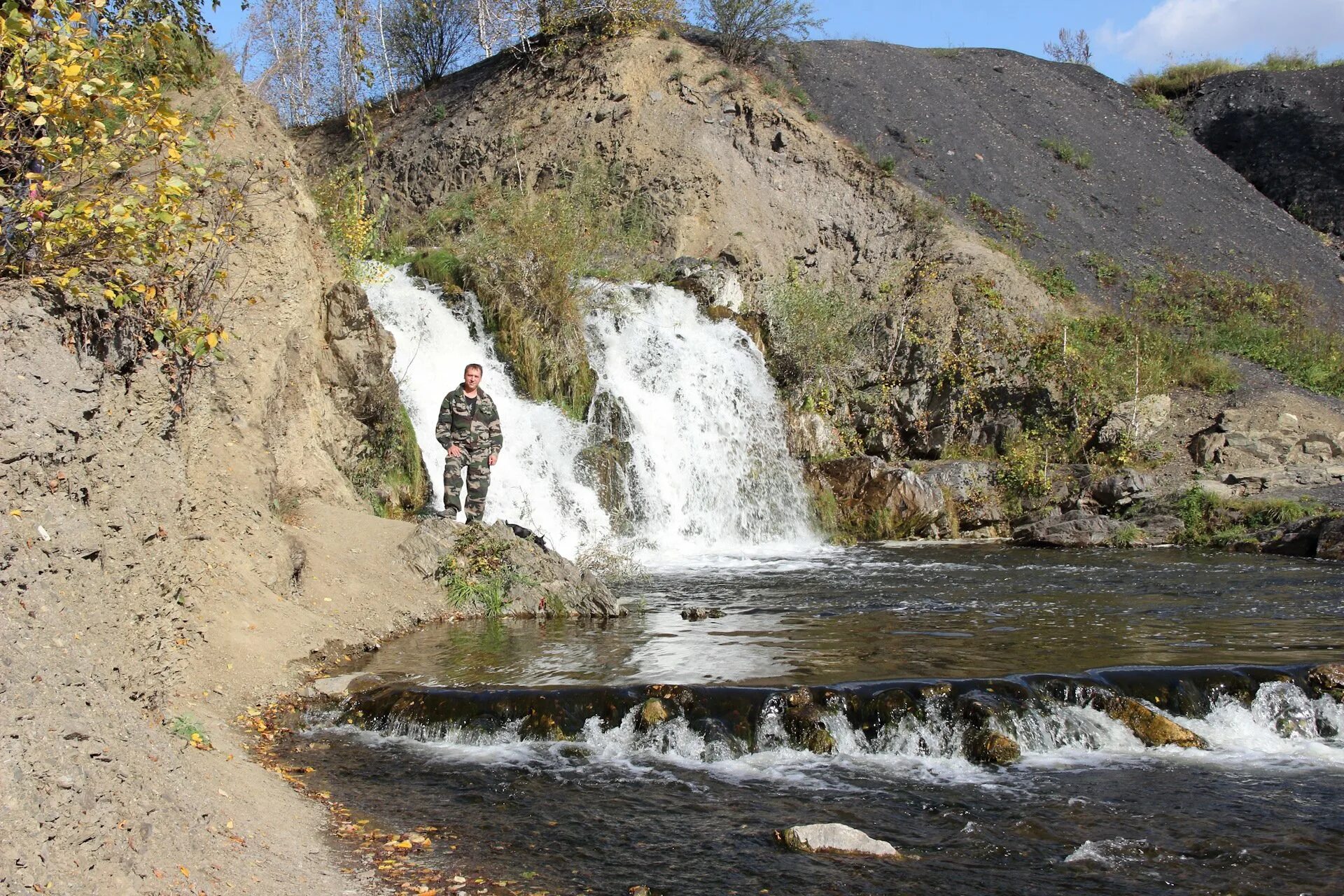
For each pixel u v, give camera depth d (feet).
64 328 19.16
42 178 19.25
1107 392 63.77
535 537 36.04
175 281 24.93
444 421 36.63
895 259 79.97
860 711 21.85
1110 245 89.56
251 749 20.06
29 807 11.90
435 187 88.69
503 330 55.26
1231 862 15.87
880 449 66.80
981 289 72.54
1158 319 78.74
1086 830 17.12
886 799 18.48
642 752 20.98
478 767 19.97
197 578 24.13
